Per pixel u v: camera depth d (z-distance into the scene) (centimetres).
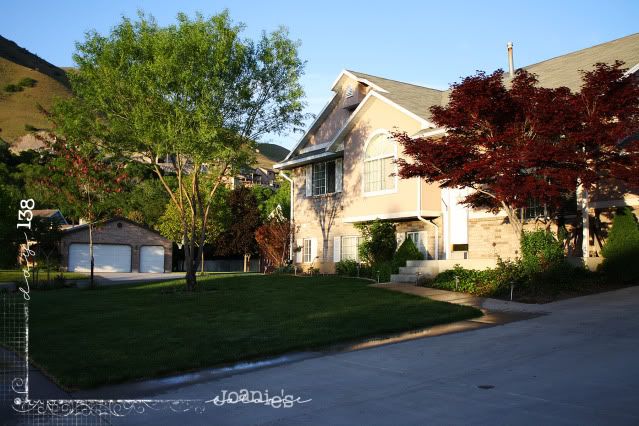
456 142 1594
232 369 936
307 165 2892
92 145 2061
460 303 1462
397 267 2131
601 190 1738
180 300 1741
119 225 4653
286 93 2048
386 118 2302
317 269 2677
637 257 1560
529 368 833
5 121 11488
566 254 1822
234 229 4462
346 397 746
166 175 6259
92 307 1642
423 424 627
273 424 658
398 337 1123
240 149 2098
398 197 2222
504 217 1981
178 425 673
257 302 1619
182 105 1891
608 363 835
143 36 1883
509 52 2386
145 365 944
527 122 1534
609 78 1467
